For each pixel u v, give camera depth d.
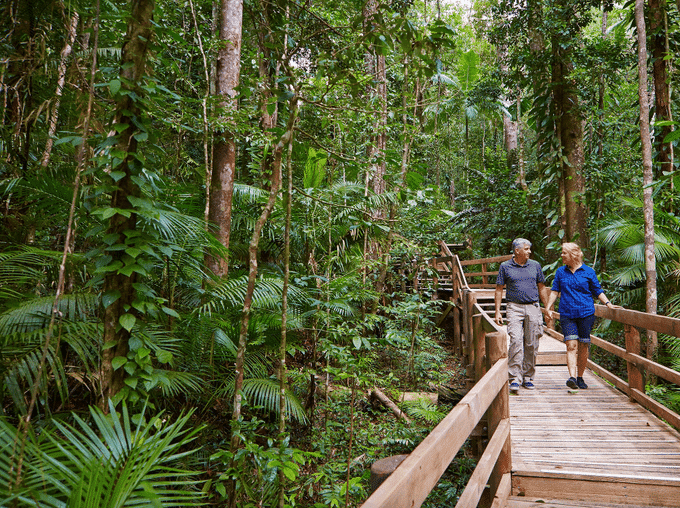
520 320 5.20
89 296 3.64
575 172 10.77
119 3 3.62
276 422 4.89
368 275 8.15
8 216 4.23
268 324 4.75
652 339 7.11
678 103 8.36
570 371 5.16
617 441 3.85
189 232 4.15
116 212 2.75
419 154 10.32
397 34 3.07
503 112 21.67
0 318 3.23
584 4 10.31
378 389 7.00
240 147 8.07
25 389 3.43
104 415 2.69
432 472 1.46
